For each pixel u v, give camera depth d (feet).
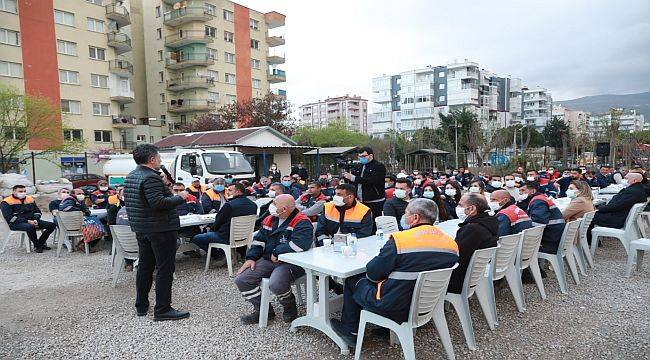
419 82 255.50
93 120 119.24
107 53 122.62
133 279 20.61
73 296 18.15
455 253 11.15
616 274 20.04
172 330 14.21
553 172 53.62
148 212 14.47
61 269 23.13
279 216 14.78
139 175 14.42
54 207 30.04
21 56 104.27
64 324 14.96
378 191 22.03
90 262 24.62
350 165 22.84
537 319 14.79
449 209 24.95
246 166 46.19
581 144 108.17
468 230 12.72
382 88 281.95
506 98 274.98
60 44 111.65
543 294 16.72
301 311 15.81
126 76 127.95
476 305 16.25
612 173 52.60
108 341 13.47
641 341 12.87
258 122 116.37
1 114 81.82
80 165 113.70
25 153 92.94
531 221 17.28
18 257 26.58
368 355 12.14
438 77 249.75
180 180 44.01
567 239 18.16
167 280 15.02
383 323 11.13
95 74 119.65
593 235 23.31
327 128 151.64
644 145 85.40
